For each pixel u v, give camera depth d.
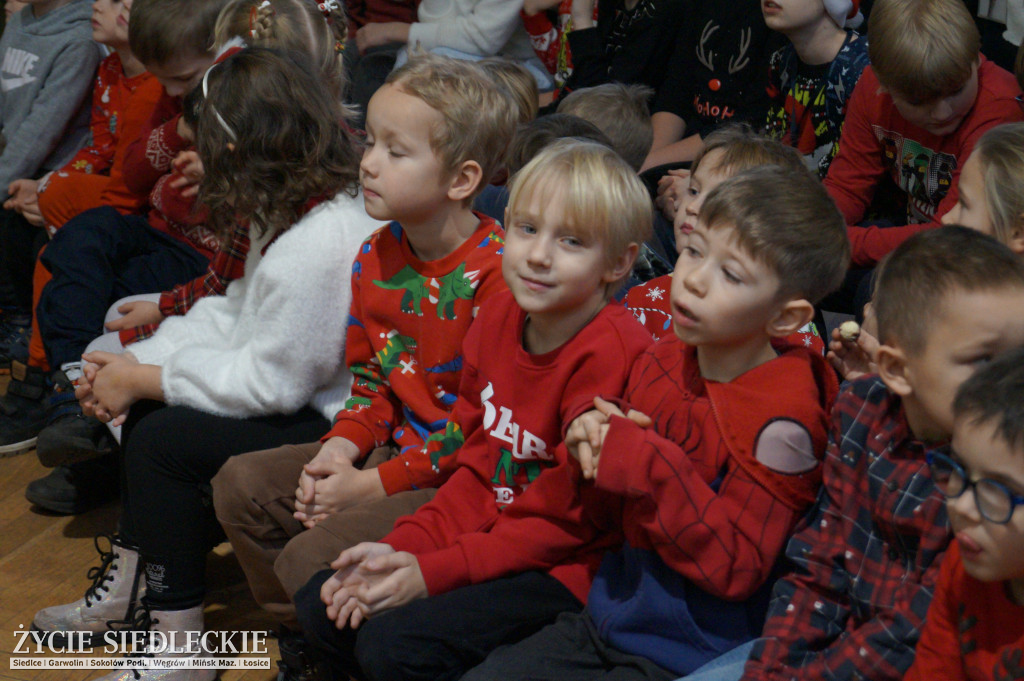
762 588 1.26
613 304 1.39
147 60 2.30
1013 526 0.87
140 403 1.92
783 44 2.56
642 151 2.09
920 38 1.82
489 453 1.43
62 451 2.29
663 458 1.16
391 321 1.63
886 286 1.11
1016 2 2.52
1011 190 1.37
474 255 1.58
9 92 3.06
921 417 1.11
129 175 2.44
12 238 2.98
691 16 2.77
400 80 1.52
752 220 1.14
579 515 1.34
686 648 1.22
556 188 1.28
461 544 1.37
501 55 3.29
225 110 1.69
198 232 2.42
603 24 3.01
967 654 1.01
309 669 1.66
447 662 1.30
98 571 2.02
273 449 1.66
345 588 1.37
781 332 1.19
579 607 1.37
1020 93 1.92
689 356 1.27
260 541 1.62
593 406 1.27
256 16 2.02
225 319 1.93
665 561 1.20
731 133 1.61
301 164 1.70
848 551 1.18
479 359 1.45
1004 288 1.03
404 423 1.71
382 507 1.56
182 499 1.76
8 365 3.17
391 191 1.53
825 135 2.38
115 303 2.26
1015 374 0.88
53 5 3.06
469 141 1.53
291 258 1.68
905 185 2.10
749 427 1.18
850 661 1.12
